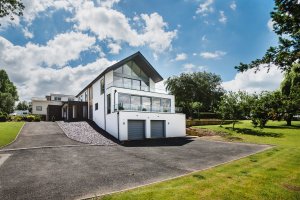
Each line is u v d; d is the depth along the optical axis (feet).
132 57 93.35
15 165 36.86
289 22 14.43
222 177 28.40
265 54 15.83
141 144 66.54
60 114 133.08
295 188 24.18
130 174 31.91
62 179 29.32
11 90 200.95
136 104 88.74
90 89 111.96
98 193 24.07
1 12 42.06
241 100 99.40
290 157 42.01
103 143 63.72
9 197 23.12
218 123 133.28
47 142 60.34
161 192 22.79
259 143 67.67
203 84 190.19
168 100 102.68
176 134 94.38
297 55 14.85
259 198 21.42
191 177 28.63
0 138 60.90
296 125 118.73
